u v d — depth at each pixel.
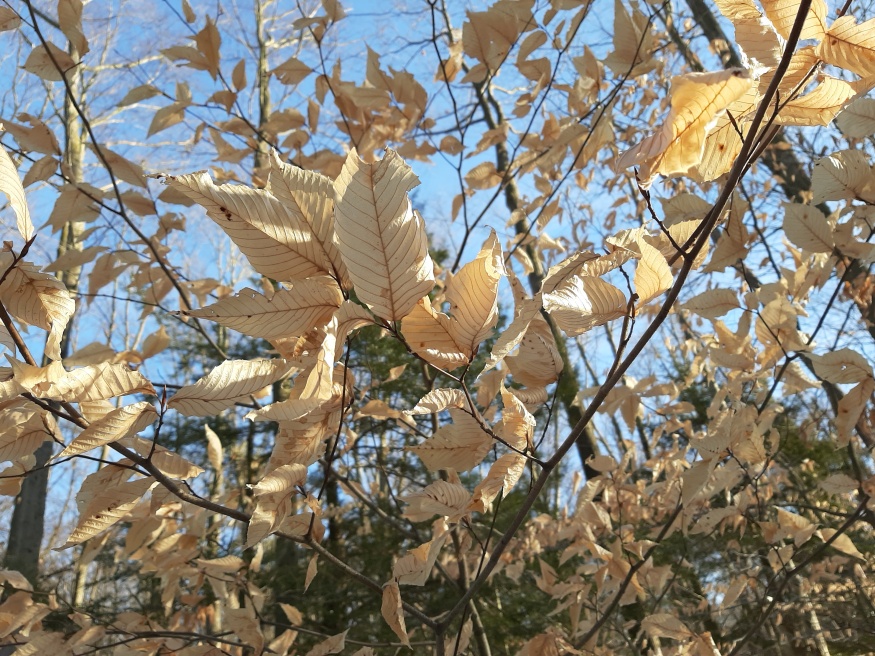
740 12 0.41
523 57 1.18
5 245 0.45
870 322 1.26
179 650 0.94
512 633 2.47
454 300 0.43
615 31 1.10
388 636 2.70
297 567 3.13
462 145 1.28
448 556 1.94
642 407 1.48
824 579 1.80
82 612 1.00
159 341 0.83
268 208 0.41
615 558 1.12
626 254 0.48
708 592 2.13
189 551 1.07
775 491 2.06
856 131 0.73
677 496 1.73
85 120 1.04
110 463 0.55
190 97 1.17
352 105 1.26
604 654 1.21
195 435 3.68
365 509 3.13
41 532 3.55
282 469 0.50
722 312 0.97
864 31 0.40
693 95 0.35
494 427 0.60
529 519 2.62
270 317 0.43
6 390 0.43
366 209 0.38
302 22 1.20
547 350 0.62
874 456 1.27
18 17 0.97
